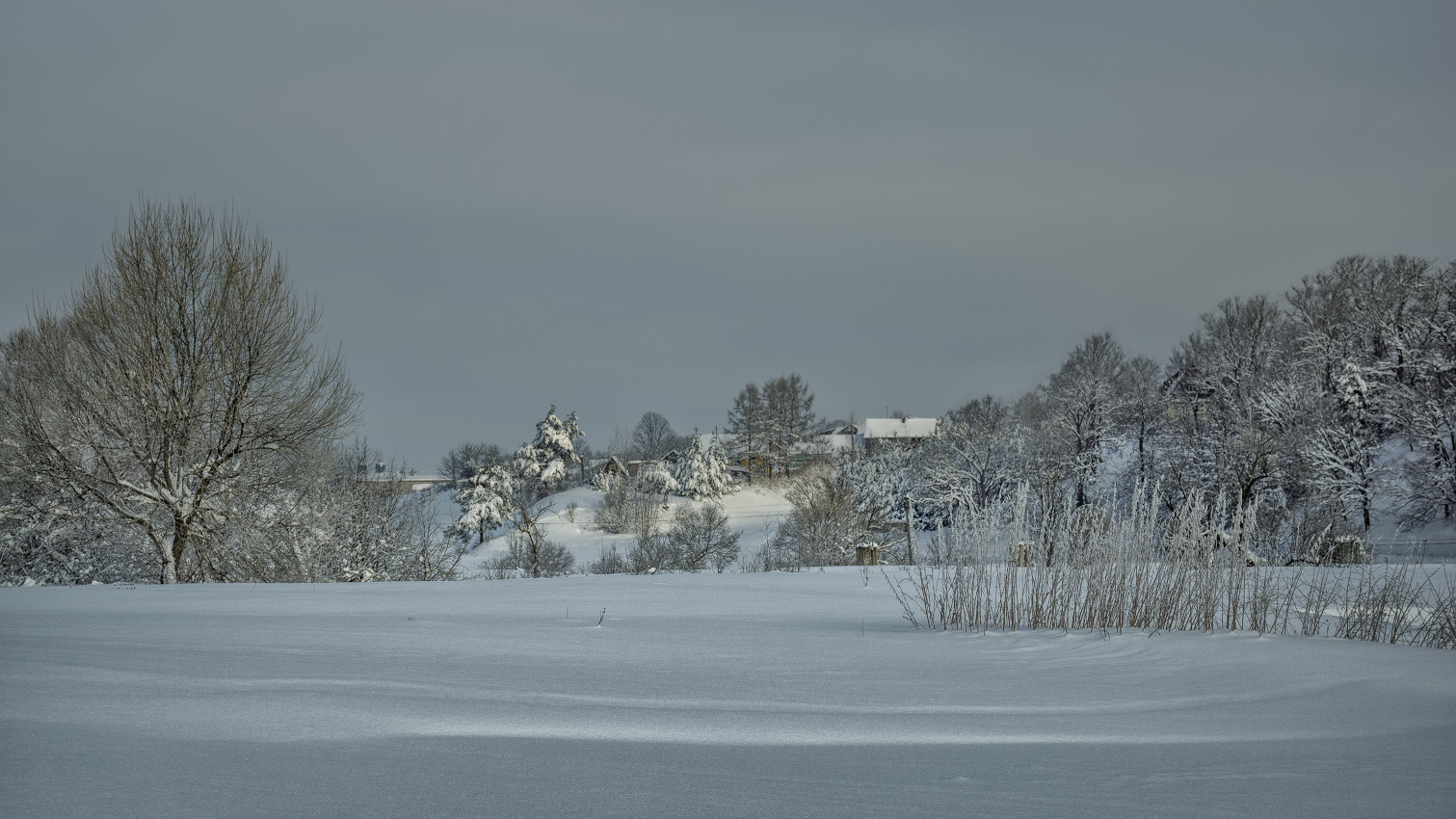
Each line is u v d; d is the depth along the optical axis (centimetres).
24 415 1816
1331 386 5269
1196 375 6328
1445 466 4134
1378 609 788
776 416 10250
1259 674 549
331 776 259
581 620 851
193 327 1861
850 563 3778
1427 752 351
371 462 2400
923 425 11188
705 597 1122
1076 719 419
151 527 1850
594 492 7775
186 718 331
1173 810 255
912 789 273
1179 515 883
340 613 894
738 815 235
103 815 212
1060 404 5816
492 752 301
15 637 584
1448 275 5719
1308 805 264
